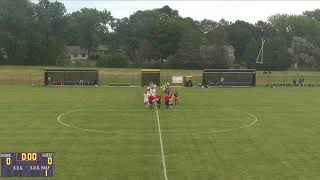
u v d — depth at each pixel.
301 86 118.44
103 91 96.38
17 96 83.19
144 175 30.73
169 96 67.75
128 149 38.47
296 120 55.91
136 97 82.94
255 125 51.78
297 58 195.12
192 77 129.25
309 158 35.69
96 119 55.22
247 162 34.34
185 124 52.09
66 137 43.56
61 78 112.88
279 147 39.66
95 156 35.88
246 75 116.88
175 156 36.06
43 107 66.62
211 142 41.72
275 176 30.80
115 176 30.48
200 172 31.56
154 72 113.50
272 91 101.56
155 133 46.09
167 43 198.88
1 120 53.88
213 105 71.69
